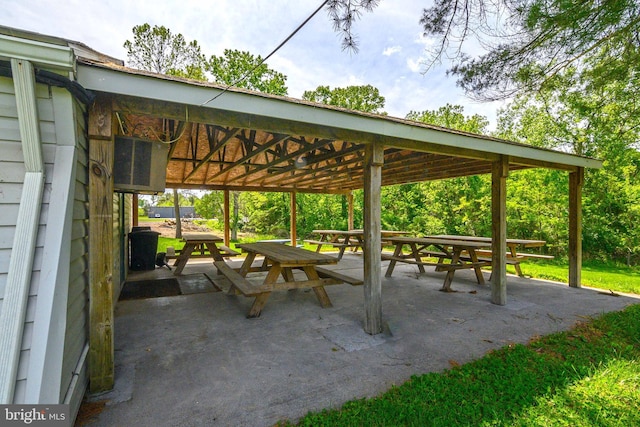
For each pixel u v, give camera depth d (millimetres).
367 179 3055
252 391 2014
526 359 2475
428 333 3029
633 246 8242
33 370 1348
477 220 10977
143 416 1746
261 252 4191
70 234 1588
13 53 1393
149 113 2133
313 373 2252
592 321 3385
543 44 3160
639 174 8445
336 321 3357
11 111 1491
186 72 12539
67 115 1600
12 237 1446
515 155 3867
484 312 3699
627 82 4582
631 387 2121
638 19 2711
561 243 9164
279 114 2336
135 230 7051
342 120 2607
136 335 2916
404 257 5992
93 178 1936
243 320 3363
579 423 1749
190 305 3904
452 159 4863
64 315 1488
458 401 1915
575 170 5074
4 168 1480
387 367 2355
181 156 5777
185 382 2107
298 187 9828
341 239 11133
